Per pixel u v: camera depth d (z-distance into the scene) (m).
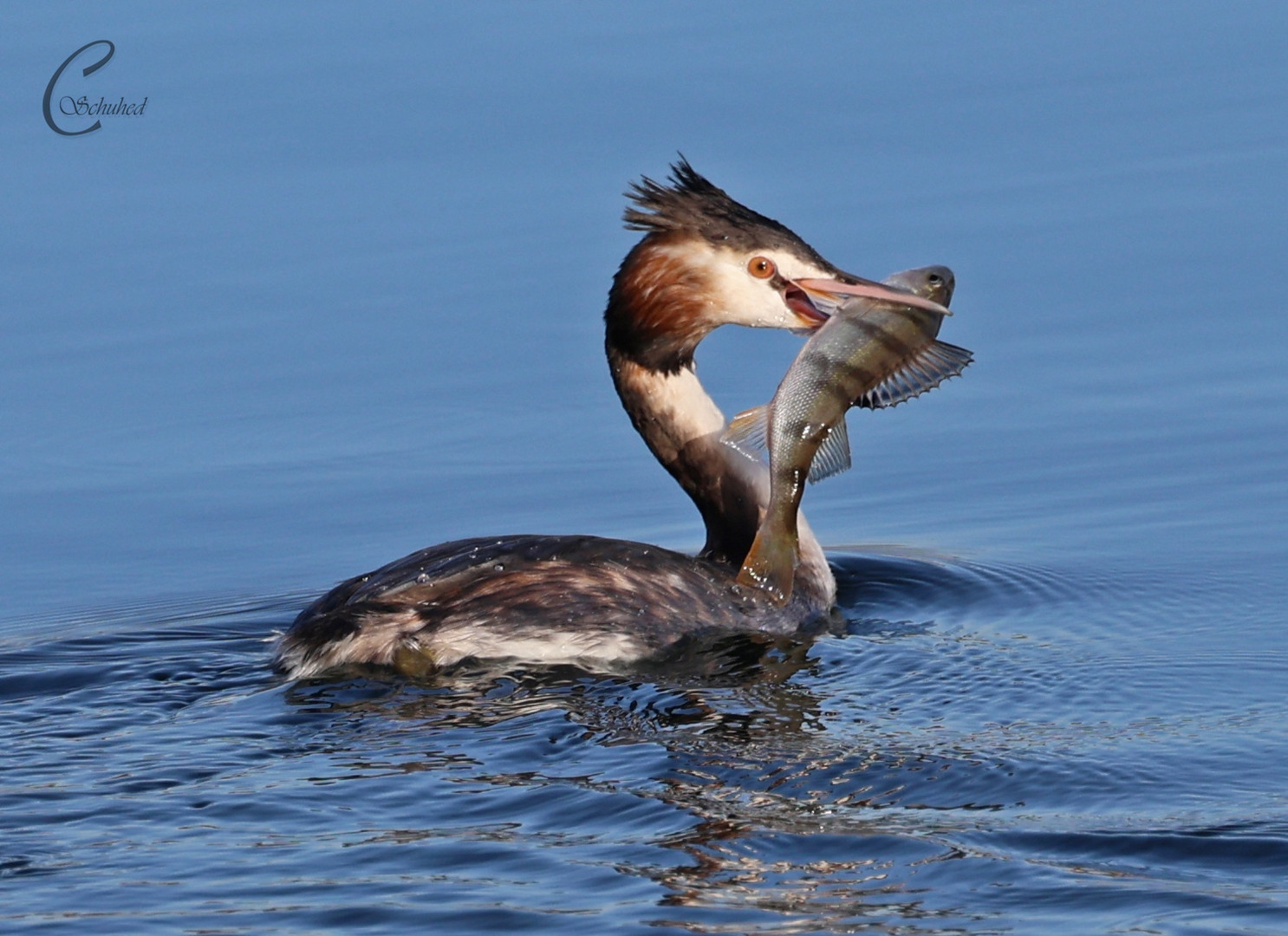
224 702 12.63
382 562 16.83
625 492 18.28
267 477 18.59
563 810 10.60
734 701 12.47
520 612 13.26
